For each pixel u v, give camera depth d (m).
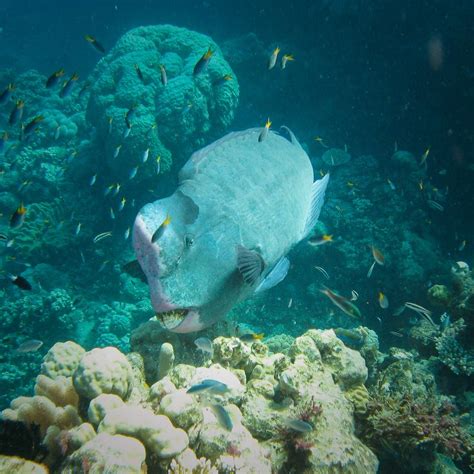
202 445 1.14
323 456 1.18
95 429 1.11
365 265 3.84
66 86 2.30
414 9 6.45
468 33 5.79
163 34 4.62
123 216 4.23
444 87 5.91
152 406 1.23
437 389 2.15
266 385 1.35
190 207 1.12
